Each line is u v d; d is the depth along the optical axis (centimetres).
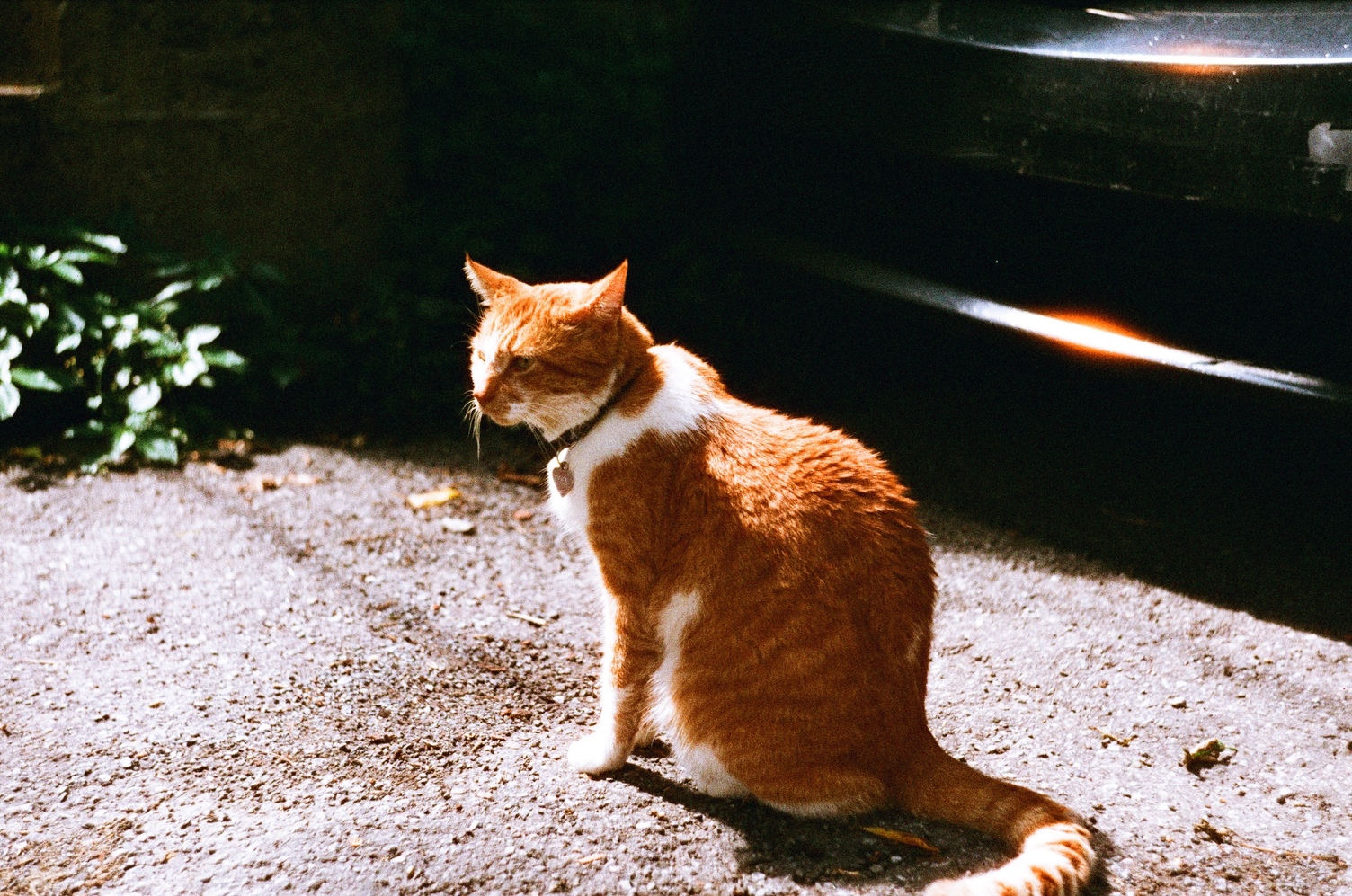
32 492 206
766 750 159
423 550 200
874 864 156
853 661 158
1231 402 188
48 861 154
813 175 213
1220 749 170
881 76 201
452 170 243
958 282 203
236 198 232
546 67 261
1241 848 158
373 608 188
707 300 234
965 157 196
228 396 228
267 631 183
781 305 228
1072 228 192
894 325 226
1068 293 196
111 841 156
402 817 159
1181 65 181
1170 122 183
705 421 165
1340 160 175
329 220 238
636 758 168
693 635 161
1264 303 184
